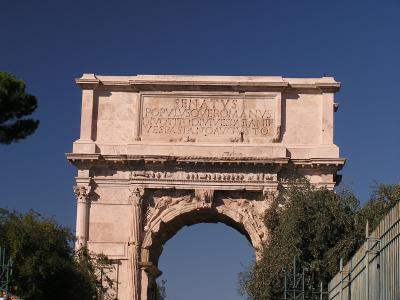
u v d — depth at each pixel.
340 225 84.25
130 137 91.94
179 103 92.12
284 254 81.75
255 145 90.31
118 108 92.62
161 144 90.88
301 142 91.19
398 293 38.19
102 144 91.31
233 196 90.81
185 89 92.19
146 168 90.81
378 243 42.72
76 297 80.12
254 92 91.94
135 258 89.38
